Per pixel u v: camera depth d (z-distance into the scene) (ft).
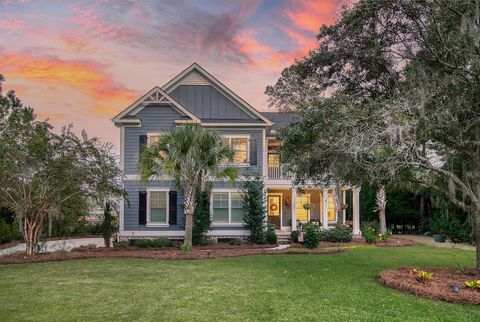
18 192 48.49
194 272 35.53
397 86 32.71
